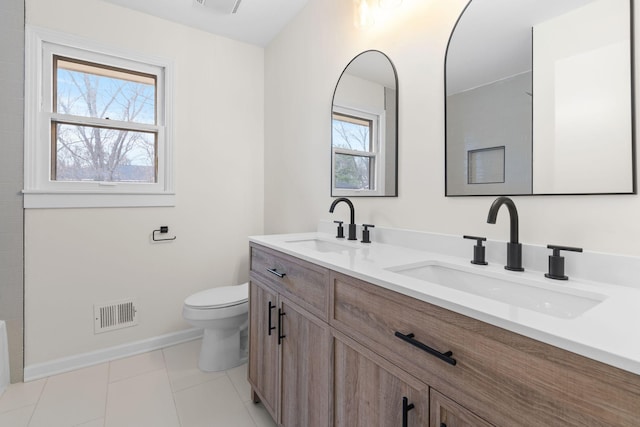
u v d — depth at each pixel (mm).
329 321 977
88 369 1873
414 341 679
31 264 1766
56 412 1480
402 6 1354
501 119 1009
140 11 2051
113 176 2031
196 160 2281
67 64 1894
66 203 1854
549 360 475
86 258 1920
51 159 1852
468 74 1102
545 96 905
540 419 485
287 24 2223
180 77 2203
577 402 445
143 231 2100
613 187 781
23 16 1723
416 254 1141
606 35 792
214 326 1817
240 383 1753
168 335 2188
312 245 1607
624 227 770
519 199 969
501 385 535
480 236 1069
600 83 802
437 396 642
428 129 1245
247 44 2498
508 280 853
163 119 2182
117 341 2018
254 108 2539
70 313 1874
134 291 2072
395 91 1380
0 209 1690
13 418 1434
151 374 1828
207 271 2346
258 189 2566
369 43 1528
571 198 860
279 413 1278
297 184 2123
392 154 1396
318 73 1896
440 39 1198
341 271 917
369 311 822
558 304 758
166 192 2156
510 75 986
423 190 1268
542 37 914
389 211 1421
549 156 897
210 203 2348
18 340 1728
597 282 783
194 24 2215
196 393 1653
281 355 1271
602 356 418
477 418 570
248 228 2521
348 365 899
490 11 1043
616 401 407
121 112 2055
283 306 1262
